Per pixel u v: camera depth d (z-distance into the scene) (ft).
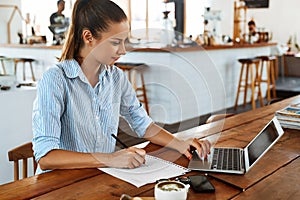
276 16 27.48
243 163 4.27
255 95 20.84
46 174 3.96
